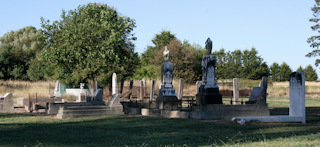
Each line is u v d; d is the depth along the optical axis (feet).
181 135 38.96
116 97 70.03
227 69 256.11
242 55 257.14
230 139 33.63
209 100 66.23
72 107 64.08
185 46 202.39
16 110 80.64
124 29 110.83
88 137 38.11
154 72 185.47
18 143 34.01
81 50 98.99
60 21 104.32
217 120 56.03
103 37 100.83
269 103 104.12
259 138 34.71
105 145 32.73
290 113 53.42
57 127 47.62
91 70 111.14
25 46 230.89
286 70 265.75
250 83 168.25
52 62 104.01
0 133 41.42
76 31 98.32
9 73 201.98
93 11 108.06
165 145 32.24
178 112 62.64
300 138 35.40
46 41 102.78
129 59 115.85
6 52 206.59
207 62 67.26
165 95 73.05
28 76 199.52
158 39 221.87
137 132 42.04
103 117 61.52
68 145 32.73
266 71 255.50
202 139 36.06
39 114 73.26
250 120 49.44
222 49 264.11
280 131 41.42
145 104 89.04
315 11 186.70
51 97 98.02
